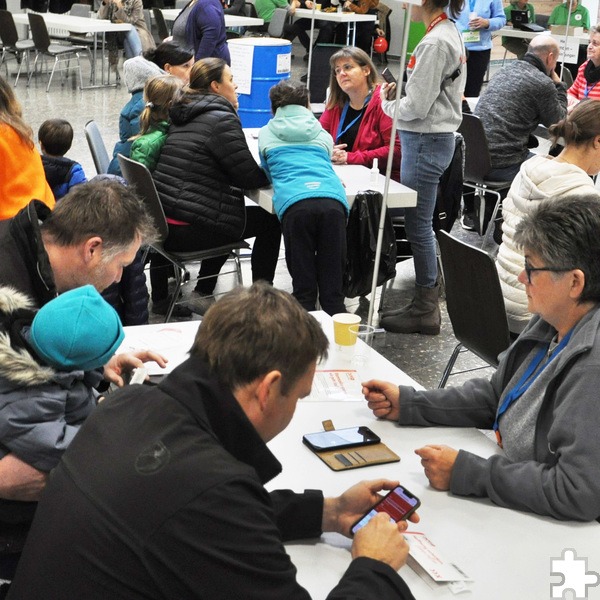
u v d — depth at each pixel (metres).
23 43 10.14
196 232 4.09
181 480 1.19
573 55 6.77
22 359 1.59
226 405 1.27
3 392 1.62
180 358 2.31
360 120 4.73
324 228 3.90
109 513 1.19
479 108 5.49
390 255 4.13
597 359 1.69
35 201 1.85
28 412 1.62
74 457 1.29
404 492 1.62
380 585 1.35
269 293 1.34
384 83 4.50
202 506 1.17
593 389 1.68
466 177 5.43
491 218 5.43
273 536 1.22
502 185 5.36
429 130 4.06
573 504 1.66
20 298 1.66
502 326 2.87
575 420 1.68
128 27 9.95
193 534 1.16
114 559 1.17
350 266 4.10
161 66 5.18
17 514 1.72
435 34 3.89
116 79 10.44
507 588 1.49
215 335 1.29
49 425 1.64
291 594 1.22
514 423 1.88
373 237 4.03
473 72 8.62
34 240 1.78
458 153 4.41
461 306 3.07
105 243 1.84
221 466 1.22
